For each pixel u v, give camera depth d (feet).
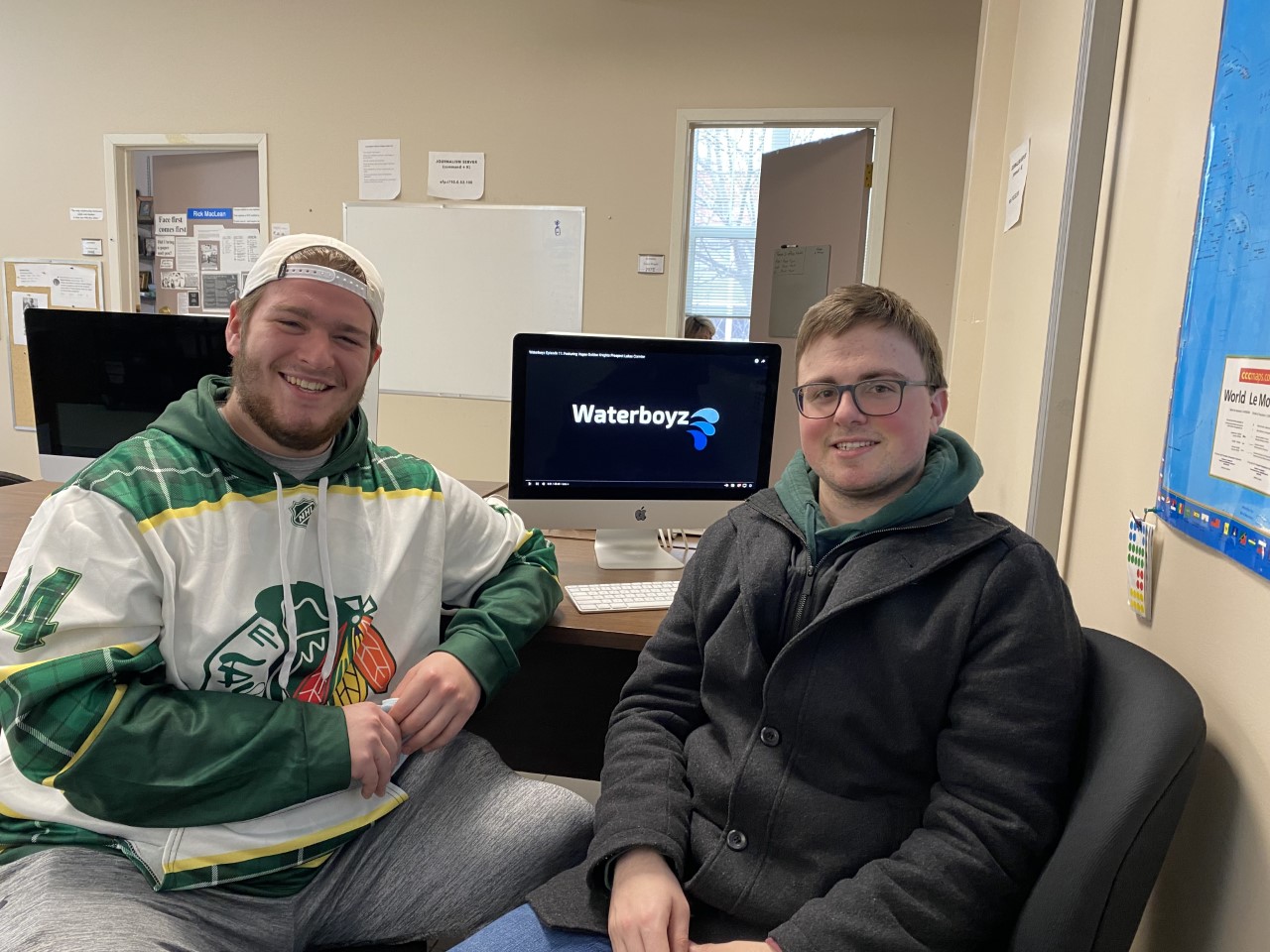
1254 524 2.52
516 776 4.32
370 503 4.16
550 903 3.26
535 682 5.59
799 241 13.57
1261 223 2.54
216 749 3.27
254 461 3.80
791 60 11.98
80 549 3.35
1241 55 2.74
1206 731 2.61
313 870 3.68
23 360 14.94
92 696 3.19
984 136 7.68
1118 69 4.28
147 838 3.32
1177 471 3.14
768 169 14.20
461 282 13.52
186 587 3.53
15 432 15.17
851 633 3.20
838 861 3.07
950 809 2.89
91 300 14.55
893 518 3.28
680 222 12.66
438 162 13.23
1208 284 2.93
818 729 3.17
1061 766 2.85
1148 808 2.42
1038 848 2.77
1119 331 4.01
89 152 14.15
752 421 5.41
